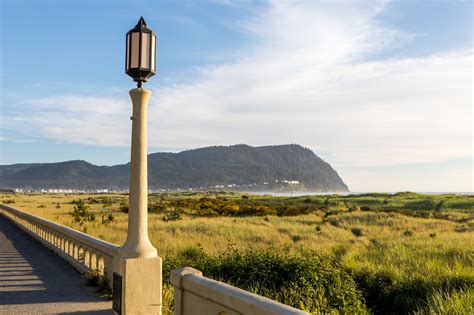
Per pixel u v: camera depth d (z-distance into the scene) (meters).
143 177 5.59
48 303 7.28
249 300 3.51
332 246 18.39
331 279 10.23
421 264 13.04
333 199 74.75
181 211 39.59
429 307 8.98
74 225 25.81
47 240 15.59
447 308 8.36
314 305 9.11
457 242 18.22
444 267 12.29
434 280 10.91
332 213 39.88
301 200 79.06
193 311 4.40
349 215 35.72
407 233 24.48
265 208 40.81
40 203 68.50
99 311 6.80
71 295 7.86
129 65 5.58
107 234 20.97
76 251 11.35
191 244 17.23
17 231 22.56
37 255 13.45
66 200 87.81
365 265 12.73
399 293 10.94
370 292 11.40
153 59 5.64
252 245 18.58
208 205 47.28
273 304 3.32
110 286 8.10
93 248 9.38
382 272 11.94
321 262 11.03
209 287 4.05
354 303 9.60
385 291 11.15
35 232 19.05
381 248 17.11
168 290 7.88
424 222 31.61
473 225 29.02
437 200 65.69
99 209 48.25
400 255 14.73
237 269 10.99
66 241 12.59
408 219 33.00
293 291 9.53
